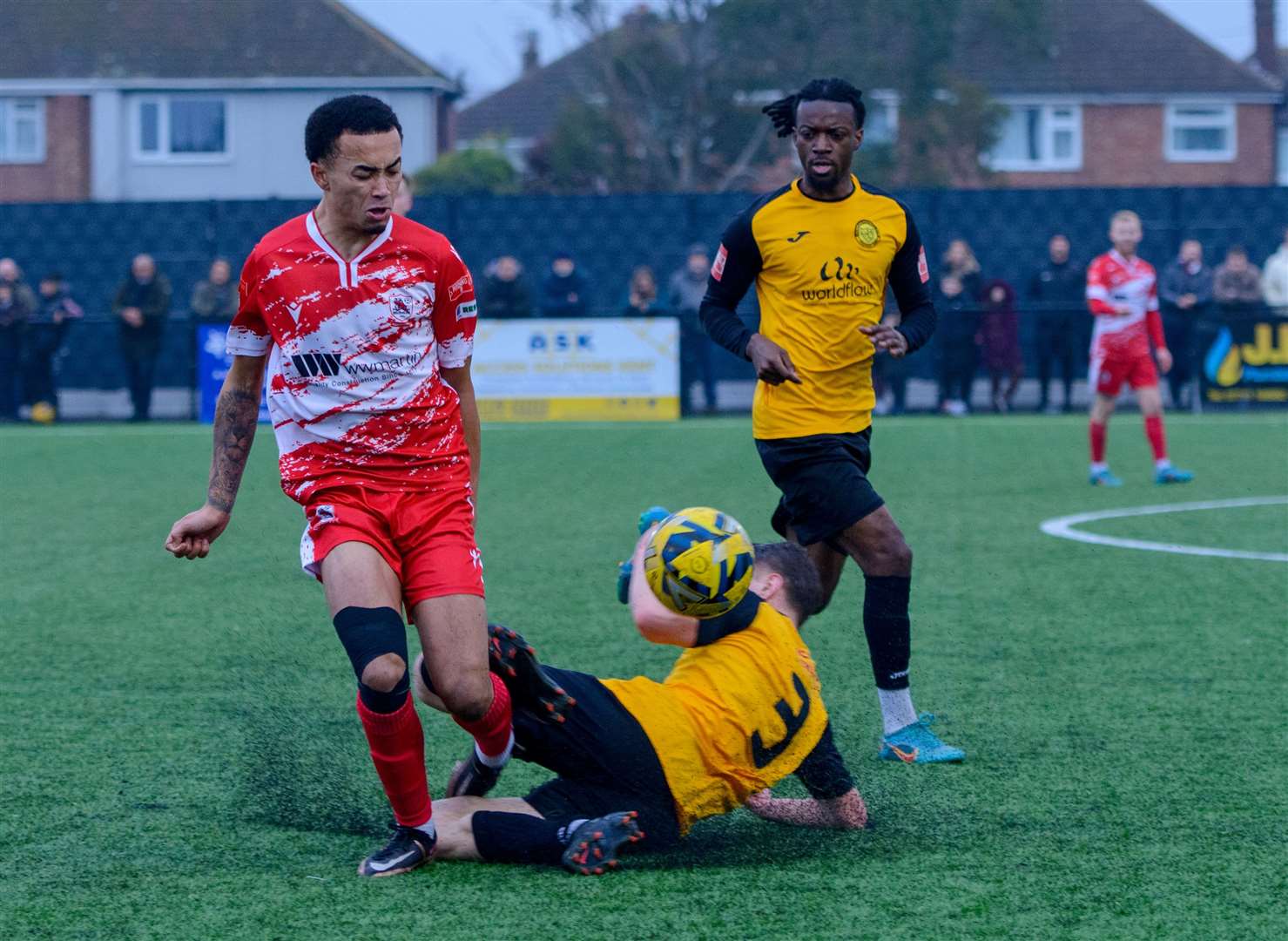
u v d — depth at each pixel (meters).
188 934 8.34
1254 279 47.25
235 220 59.06
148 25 97.00
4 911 8.73
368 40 96.56
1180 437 40.62
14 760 12.02
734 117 86.38
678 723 9.53
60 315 47.75
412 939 8.19
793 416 12.27
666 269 57.69
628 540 23.72
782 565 10.72
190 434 43.47
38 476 33.62
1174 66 100.31
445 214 57.84
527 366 46.28
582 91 92.88
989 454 36.75
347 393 9.48
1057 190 57.56
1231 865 9.41
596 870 9.17
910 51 84.75
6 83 93.50
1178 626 17.09
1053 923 8.42
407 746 9.10
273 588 20.03
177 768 11.76
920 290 12.63
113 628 17.39
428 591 9.44
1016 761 11.88
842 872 9.27
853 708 13.52
